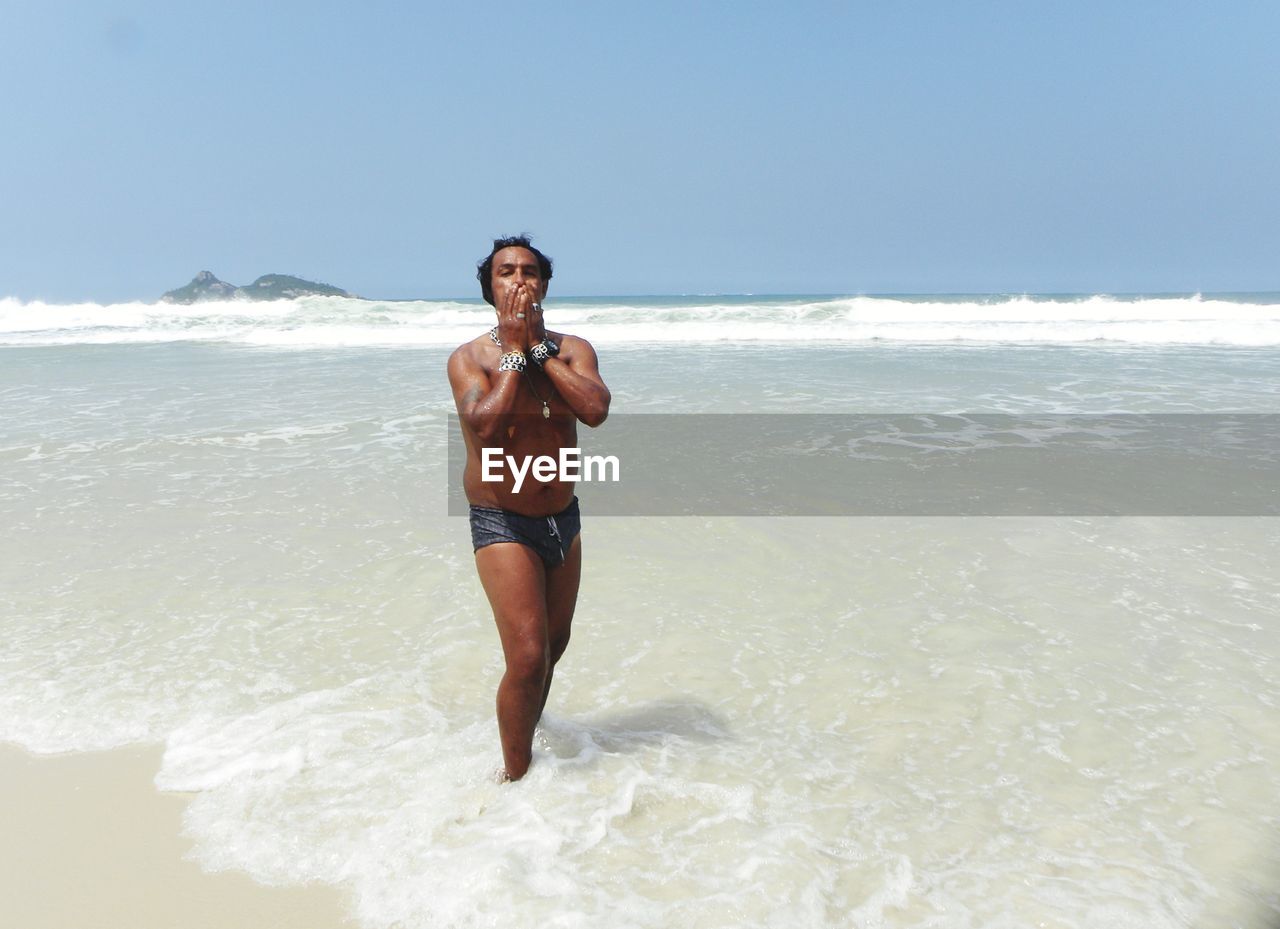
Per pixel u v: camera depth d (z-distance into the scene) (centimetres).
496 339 323
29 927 266
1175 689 403
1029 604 503
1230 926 261
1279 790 327
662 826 303
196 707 394
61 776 343
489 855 286
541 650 313
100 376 1570
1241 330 2181
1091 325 2422
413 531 644
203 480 792
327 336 2481
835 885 276
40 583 544
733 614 494
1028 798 323
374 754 350
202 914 271
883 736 367
